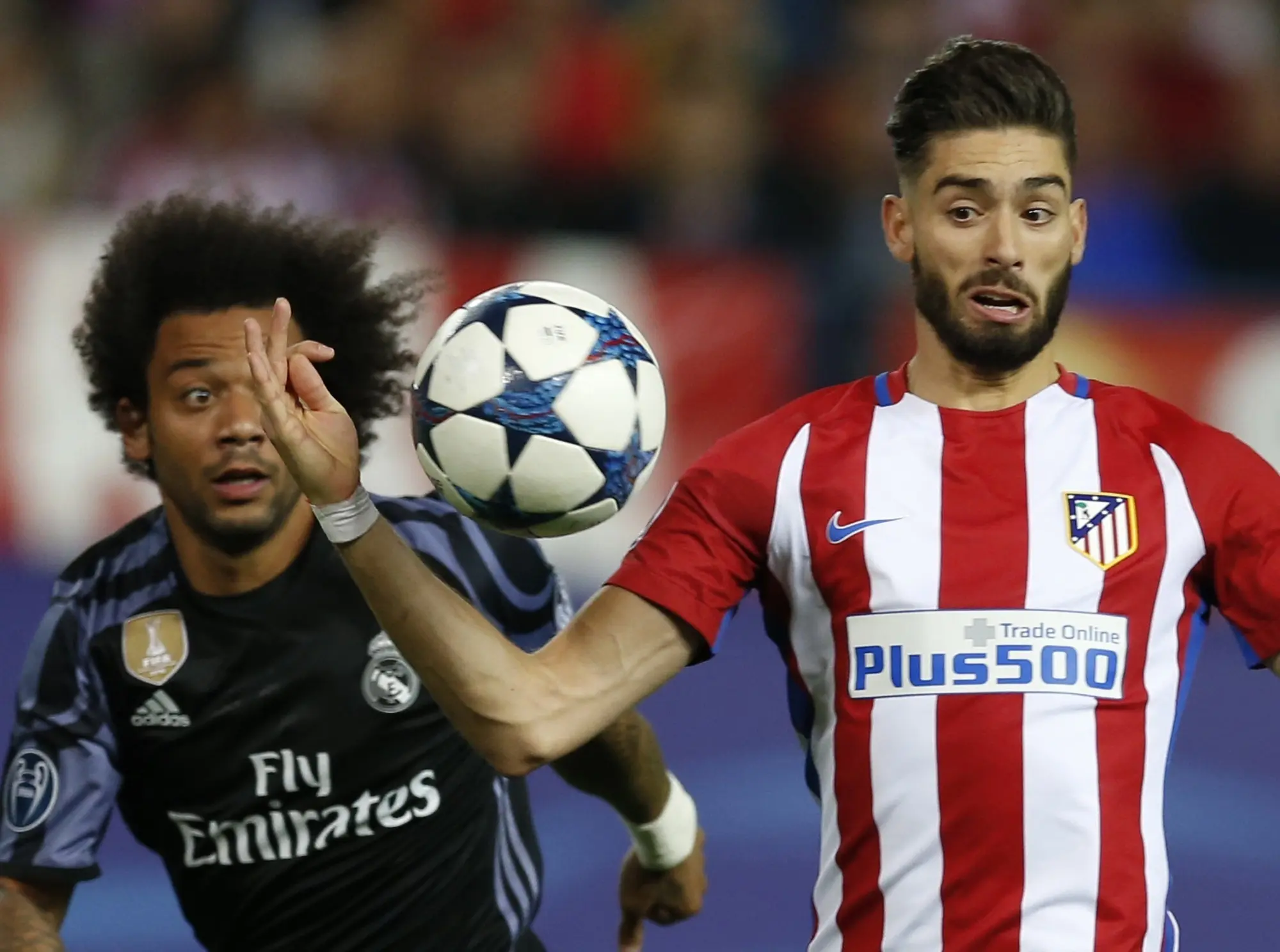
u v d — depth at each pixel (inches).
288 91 1306.6
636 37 1294.3
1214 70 1304.1
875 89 1264.8
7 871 457.7
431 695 420.2
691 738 879.1
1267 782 842.8
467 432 398.0
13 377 1059.3
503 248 1069.1
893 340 1093.1
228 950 487.8
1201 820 814.5
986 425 422.0
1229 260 1245.7
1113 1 1316.4
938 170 412.2
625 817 528.7
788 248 1226.6
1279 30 1357.0
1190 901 768.3
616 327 415.5
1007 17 1294.3
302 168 1244.5
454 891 482.6
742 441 425.4
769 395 1080.2
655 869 542.0
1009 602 406.0
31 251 1057.5
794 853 801.6
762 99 1275.8
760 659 961.5
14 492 1062.4
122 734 469.7
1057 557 408.8
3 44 1344.7
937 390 427.2
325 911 477.4
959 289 411.8
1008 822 400.2
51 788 462.3
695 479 422.3
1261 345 1056.2
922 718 404.5
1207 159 1282.0
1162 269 1235.9
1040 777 399.5
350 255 509.0
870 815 407.8
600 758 496.7
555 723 393.1
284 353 378.6
